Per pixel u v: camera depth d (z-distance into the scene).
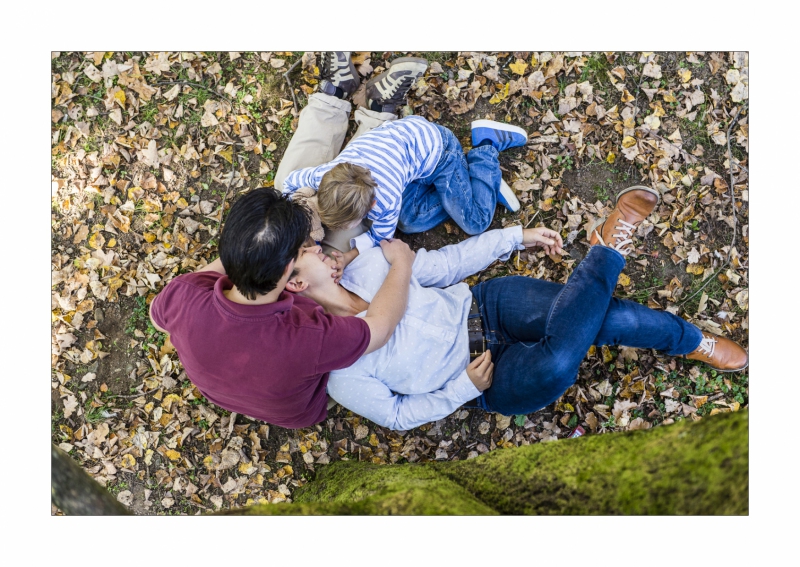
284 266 1.97
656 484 1.82
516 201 3.01
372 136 2.65
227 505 2.97
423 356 2.47
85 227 3.06
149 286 3.03
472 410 2.99
